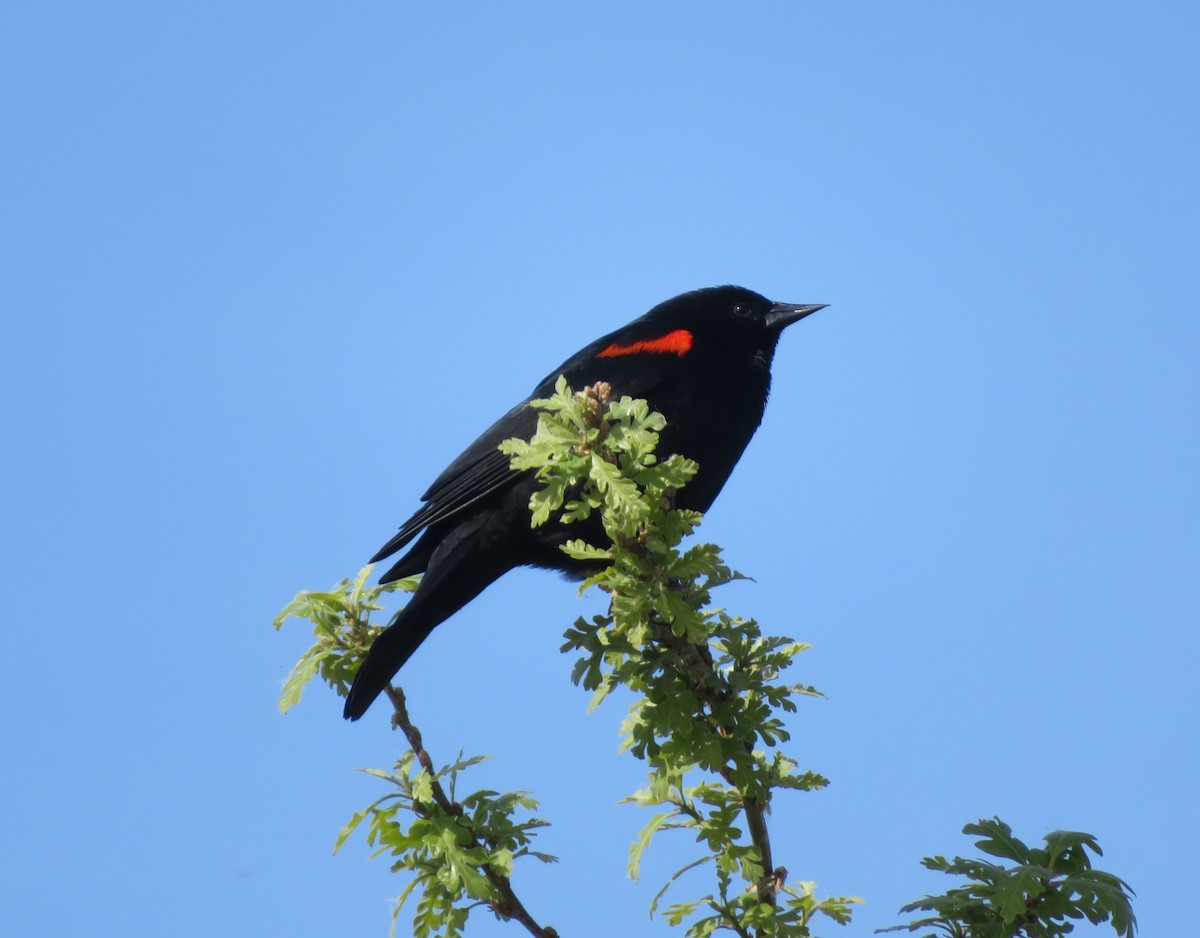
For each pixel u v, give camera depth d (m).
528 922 6.71
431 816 6.89
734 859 6.58
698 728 6.70
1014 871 5.83
